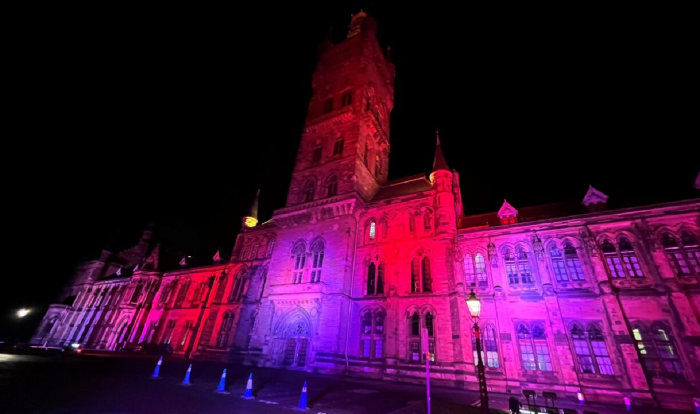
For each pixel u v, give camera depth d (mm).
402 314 29984
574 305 24812
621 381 21641
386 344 29156
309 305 32625
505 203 34281
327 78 50406
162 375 22797
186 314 51000
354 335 31312
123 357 36938
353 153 39844
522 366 24594
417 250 32188
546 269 26750
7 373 18250
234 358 37094
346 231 35406
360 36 50875
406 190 39562
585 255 26031
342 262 33750
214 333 43188
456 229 32312
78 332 66062
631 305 23203
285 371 28875
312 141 45656
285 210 40656
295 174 44094
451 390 23281
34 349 38375
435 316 28312
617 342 22578
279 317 33938
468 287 29234
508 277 28125
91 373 21750
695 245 23234
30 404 11859
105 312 64562
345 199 36219
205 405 14117
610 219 26281
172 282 57625
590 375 22609
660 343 21656
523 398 21656
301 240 38312
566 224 27547
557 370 23484
